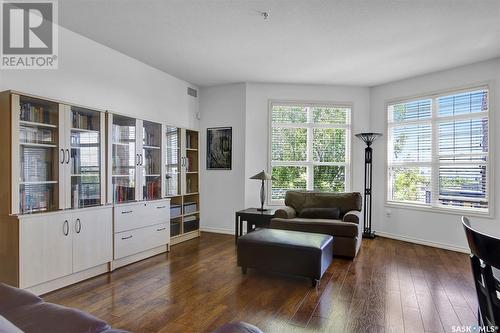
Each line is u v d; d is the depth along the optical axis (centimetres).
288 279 327
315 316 244
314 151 563
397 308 260
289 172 561
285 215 453
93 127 345
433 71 475
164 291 292
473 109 444
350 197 478
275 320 237
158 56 423
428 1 278
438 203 478
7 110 265
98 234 331
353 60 430
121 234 359
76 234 307
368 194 545
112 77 398
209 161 575
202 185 579
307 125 559
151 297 278
